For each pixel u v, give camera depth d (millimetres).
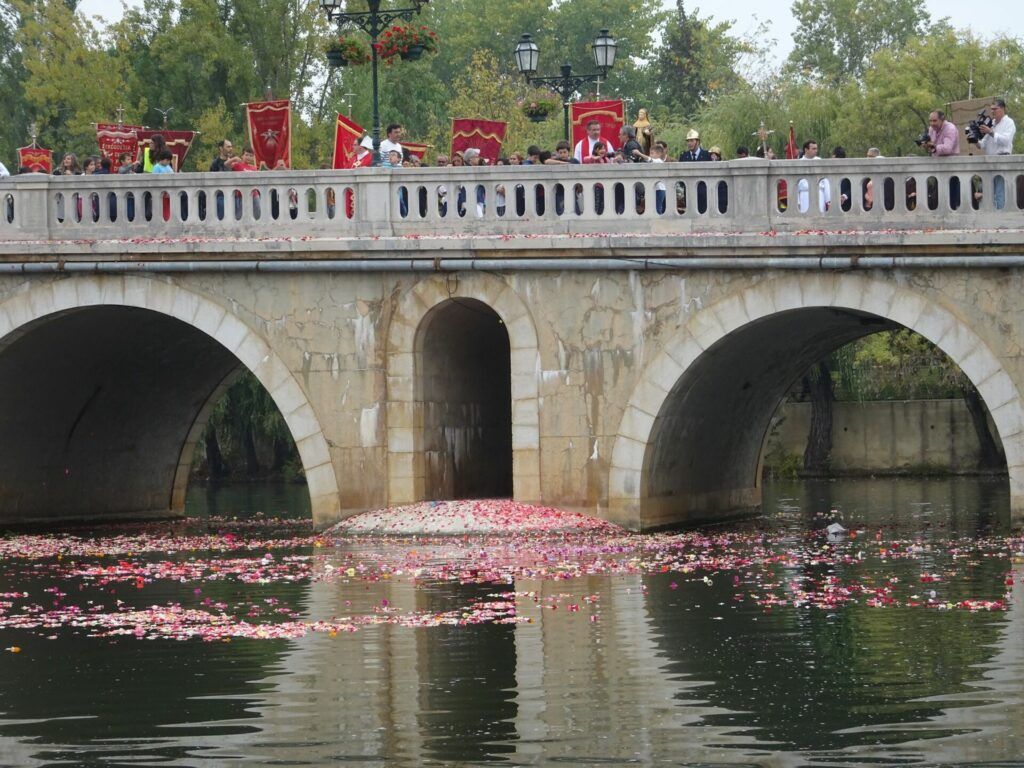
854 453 71750
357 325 38594
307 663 23062
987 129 36250
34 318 39750
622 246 36531
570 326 37469
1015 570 30938
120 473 49562
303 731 19516
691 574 31016
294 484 72312
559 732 19297
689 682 21516
